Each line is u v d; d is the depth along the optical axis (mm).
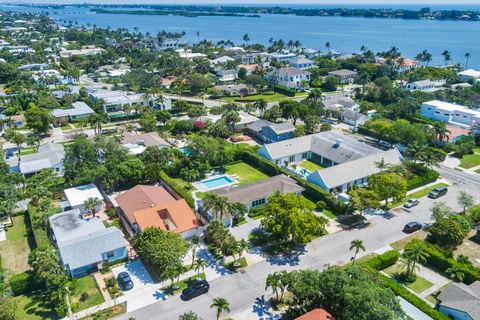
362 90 180750
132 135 117625
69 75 199750
